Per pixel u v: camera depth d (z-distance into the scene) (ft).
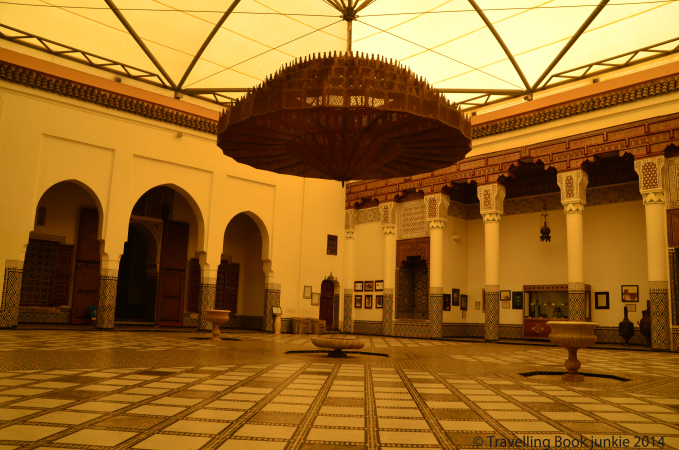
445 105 23.40
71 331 38.24
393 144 25.45
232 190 49.78
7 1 35.94
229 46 41.75
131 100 43.45
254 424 10.44
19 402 11.89
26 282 45.62
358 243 56.90
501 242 51.26
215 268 47.70
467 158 47.01
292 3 37.81
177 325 52.95
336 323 56.13
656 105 36.76
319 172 29.48
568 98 40.86
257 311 57.11
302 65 22.90
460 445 9.23
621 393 15.85
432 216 48.96
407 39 41.34
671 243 35.45
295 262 53.62
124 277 65.46
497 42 39.37
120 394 13.33
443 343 40.16
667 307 35.06
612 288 43.32
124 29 39.45
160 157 45.34
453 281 51.26
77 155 41.16
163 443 8.82
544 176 49.14
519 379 18.93
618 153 38.86
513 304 49.29
